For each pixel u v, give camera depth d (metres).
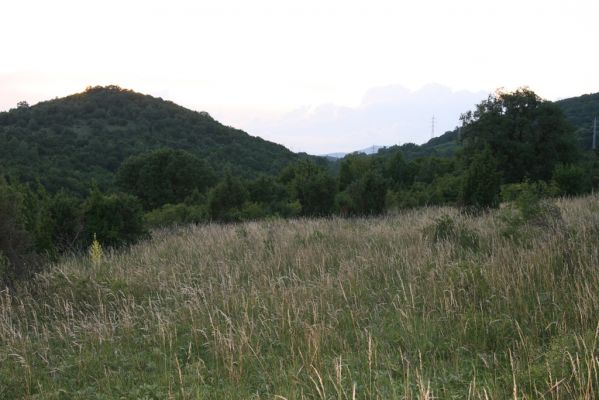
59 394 4.69
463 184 15.58
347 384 4.34
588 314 5.07
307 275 7.90
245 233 12.48
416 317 5.73
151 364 5.19
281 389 4.36
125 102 87.75
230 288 7.21
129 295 7.32
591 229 8.41
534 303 5.56
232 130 89.25
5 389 4.85
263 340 5.61
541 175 28.75
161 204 36.69
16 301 7.23
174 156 37.91
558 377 3.91
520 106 29.58
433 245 9.16
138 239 13.23
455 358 4.70
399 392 4.13
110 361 5.38
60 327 6.48
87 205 12.93
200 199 29.28
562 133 29.44
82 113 80.62
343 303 6.53
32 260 8.47
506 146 28.98
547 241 7.91
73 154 56.44
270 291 7.04
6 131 60.28
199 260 9.60
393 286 7.02
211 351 5.34
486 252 8.17
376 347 5.06
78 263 10.14
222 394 4.43
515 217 9.69
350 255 9.35
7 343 5.90
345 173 29.31
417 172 38.88
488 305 5.89
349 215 19.47
